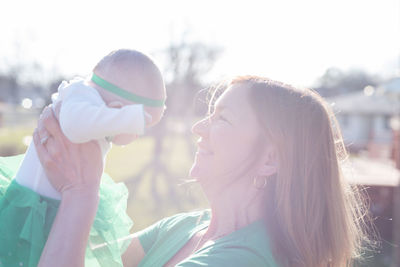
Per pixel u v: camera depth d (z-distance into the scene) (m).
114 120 1.38
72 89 1.42
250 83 1.53
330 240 1.45
